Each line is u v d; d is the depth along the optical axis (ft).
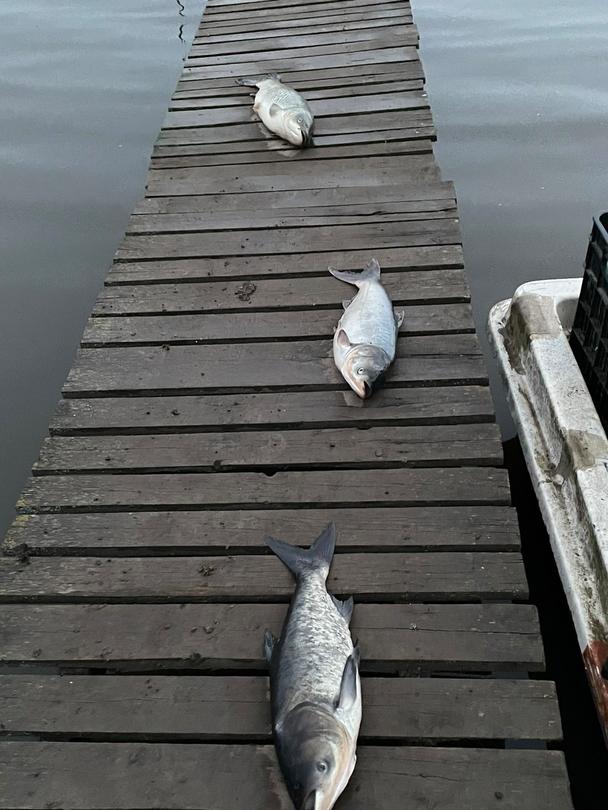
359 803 7.09
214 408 11.82
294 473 10.67
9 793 7.43
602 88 30.60
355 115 20.10
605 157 25.57
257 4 29.68
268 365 12.57
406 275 14.30
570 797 7.06
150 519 10.16
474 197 23.85
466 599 9.01
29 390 16.53
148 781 7.45
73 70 36.52
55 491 10.61
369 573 9.25
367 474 10.56
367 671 8.38
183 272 14.90
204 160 18.90
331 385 12.05
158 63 37.32
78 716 8.00
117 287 14.67
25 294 20.03
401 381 11.97
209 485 10.59
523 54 35.09
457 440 10.93
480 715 7.72
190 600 9.20
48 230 23.18
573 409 10.33
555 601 10.79
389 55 23.22
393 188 16.94
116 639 8.75
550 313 12.17
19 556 9.81
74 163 27.40
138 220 16.70
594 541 8.74
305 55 24.17
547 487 10.10
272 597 9.15
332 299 13.83
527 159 25.90
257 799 7.24
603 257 10.71
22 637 8.83
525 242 21.45
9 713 8.07
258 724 7.83
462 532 9.62
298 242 15.49
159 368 12.66
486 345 17.43
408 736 7.60
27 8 47.47
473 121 28.86
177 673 8.57
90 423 11.66
